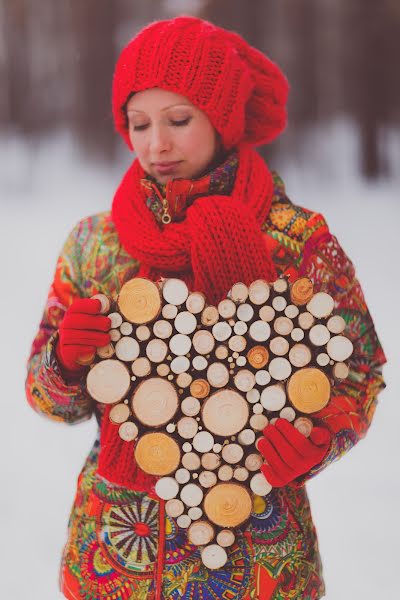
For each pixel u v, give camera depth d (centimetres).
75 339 134
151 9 1366
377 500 335
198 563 145
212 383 138
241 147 158
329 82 1407
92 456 156
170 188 150
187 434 139
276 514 146
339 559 291
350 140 1387
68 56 1513
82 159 1391
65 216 1048
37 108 1534
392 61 1270
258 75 162
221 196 146
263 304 136
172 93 148
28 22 1538
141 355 138
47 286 680
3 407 438
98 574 148
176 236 145
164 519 146
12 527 315
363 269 719
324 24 1391
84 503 153
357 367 155
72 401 149
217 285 143
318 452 135
